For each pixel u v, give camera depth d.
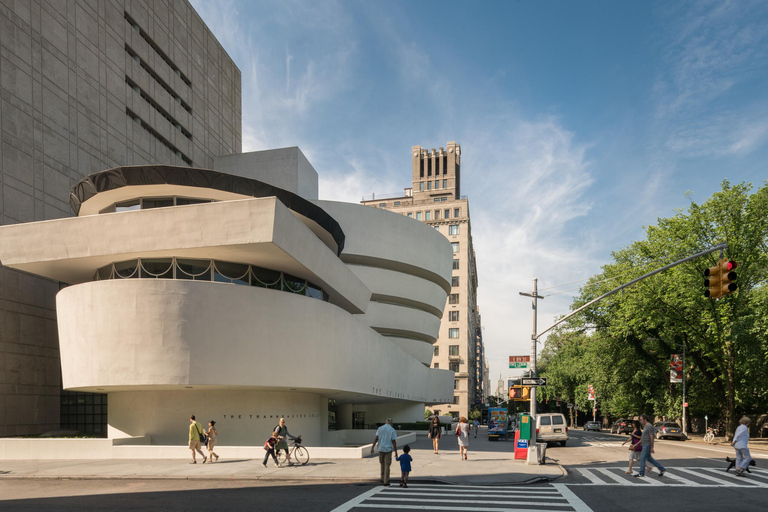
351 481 16.25
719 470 18.98
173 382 23.64
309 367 27.56
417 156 132.38
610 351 51.41
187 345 23.92
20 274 32.12
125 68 42.69
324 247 28.56
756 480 16.33
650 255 41.75
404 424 55.16
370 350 36.53
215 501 12.63
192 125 52.84
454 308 107.38
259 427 28.00
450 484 15.65
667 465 20.81
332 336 29.77
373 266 50.59
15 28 32.41
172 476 17.17
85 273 27.62
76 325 24.81
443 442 36.03
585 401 69.12
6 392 30.53
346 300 35.31
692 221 37.69
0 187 30.28
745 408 46.97
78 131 36.75
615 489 14.65
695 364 46.78
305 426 31.52
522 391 21.52
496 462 21.06
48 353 33.78
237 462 21.17
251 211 22.70
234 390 27.33
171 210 23.39
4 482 16.83
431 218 113.25
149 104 45.69
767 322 33.22
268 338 25.81
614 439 41.62
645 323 42.09
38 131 33.34
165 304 23.91
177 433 26.56
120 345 23.80
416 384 51.12
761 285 36.97
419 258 52.75
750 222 36.03
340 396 38.59
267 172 47.34
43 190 33.31
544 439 32.06
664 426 43.75
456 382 104.31
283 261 26.03
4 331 30.75
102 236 24.09
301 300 27.45
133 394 27.12
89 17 38.94
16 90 32.00
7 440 23.97
